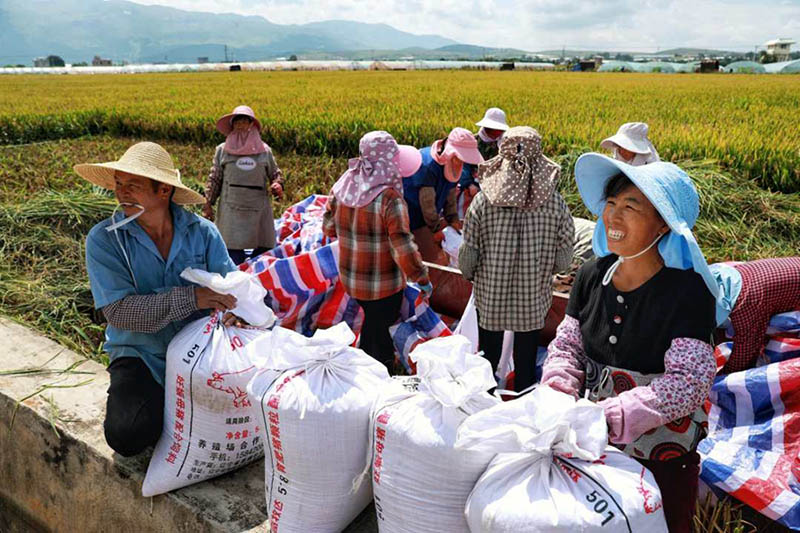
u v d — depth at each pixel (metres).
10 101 27.41
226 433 2.75
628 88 33.28
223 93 31.20
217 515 2.64
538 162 3.39
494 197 3.35
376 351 4.03
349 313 4.47
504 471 1.90
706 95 27.41
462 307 4.55
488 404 2.12
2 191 9.67
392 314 3.97
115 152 15.40
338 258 4.01
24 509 3.52
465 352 2.16
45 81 52.78
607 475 1.85
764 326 3.29
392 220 3.63
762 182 10.07
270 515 2.50
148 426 2.85
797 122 16.53
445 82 41.09
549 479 1.86
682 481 2.18
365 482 2.44
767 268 3.29
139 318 2.81
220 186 6.23
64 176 11.15
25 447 3.38
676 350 2.00
